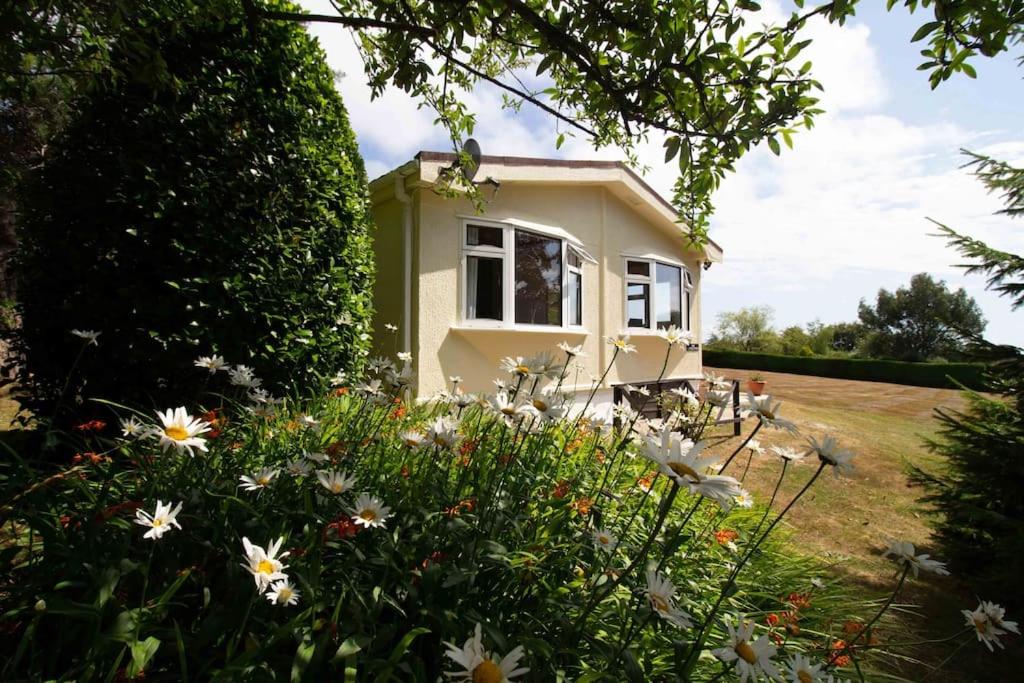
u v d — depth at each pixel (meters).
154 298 3.28
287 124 3.86
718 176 2.57
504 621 1.49
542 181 6.76
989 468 3.62
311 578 1.32
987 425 3.78
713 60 2.15
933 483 4.09
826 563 3.29
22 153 6.16
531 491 2.23
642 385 8.53
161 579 1.40
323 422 2.89
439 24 2.39
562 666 1.44
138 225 3.30
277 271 3.62
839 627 2.30
